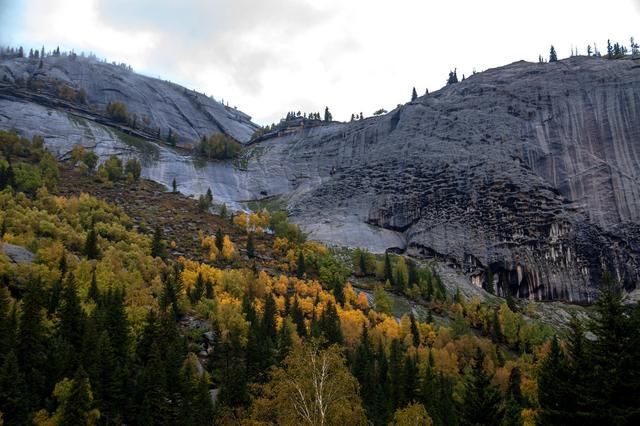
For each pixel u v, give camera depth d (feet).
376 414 246.47
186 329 341.62
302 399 130.82
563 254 645.10
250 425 138.41
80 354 245.65
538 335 451.12
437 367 337.52
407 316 442.91
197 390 253.24
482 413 177.06
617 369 133.69
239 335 325.62
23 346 240.32
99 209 545.85
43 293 296.71
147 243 499.51
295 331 354.33
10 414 207.41
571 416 137.80
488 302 574.15
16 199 506.07
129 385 249.34
